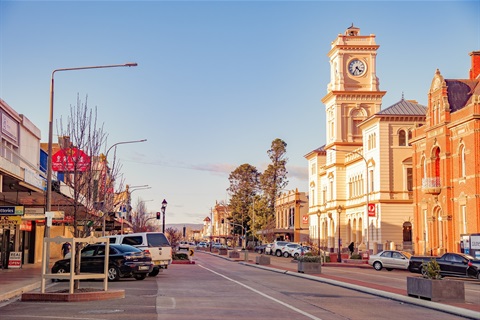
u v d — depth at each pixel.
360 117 87.94
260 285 27.00
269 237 117.56
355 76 88.62
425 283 19.97
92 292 19.81
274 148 125.50
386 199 70.75
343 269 46.25
